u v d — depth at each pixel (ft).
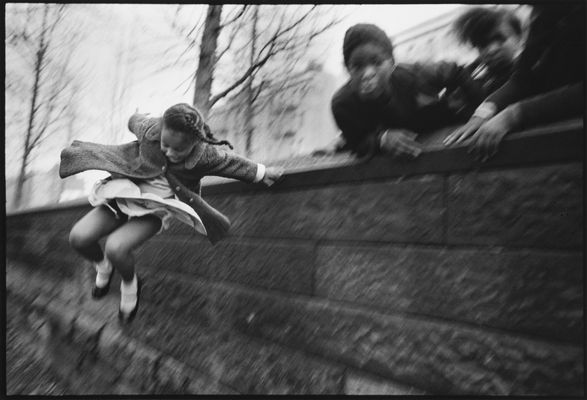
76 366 10.84
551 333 4.64
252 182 7.54
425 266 5.61
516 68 5.37
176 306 8.96
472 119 5.41
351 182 6.43
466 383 5.16
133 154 7.92
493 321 5.04
